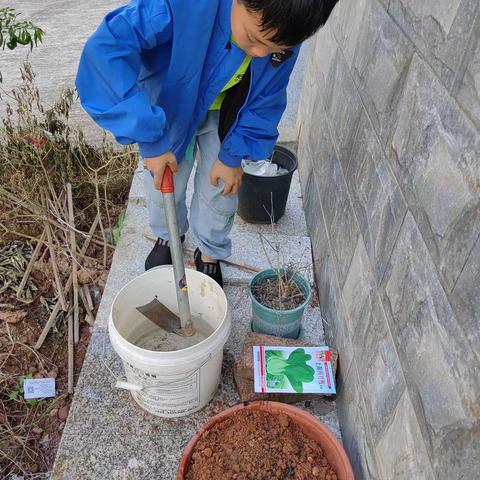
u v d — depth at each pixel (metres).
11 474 1.61
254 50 1.20
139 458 1.54
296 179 2.76
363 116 1.57
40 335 2.00
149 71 1.44
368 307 1.42
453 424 0.88
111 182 2.64
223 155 1.63
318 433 1.44
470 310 0.85
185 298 1.56
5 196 2.43
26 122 2.63
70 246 2.29
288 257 2.22
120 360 1.80
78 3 5.27
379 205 1.37
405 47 1.23
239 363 1.66
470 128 0.88
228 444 1.41
